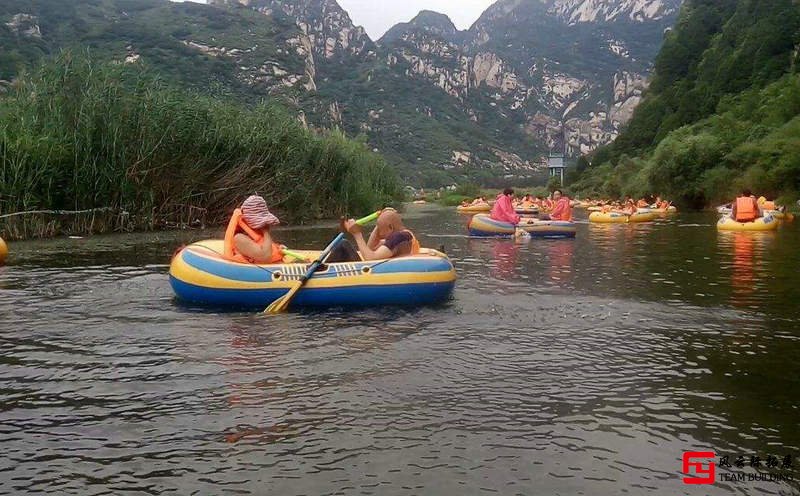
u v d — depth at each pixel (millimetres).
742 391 3928
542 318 5973
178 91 19422
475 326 5602
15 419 3406
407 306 6445
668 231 18531
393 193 41688
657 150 43594
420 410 3561
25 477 2775
